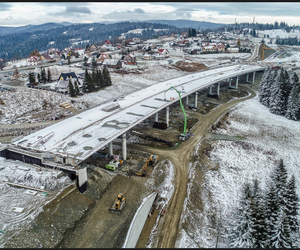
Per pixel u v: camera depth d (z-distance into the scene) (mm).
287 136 80812
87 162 58281
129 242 35562
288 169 65250
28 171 45938
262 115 96188
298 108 91375
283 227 38469
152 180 53406
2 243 32125
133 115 67438
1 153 49656
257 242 38250
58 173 45156
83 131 57500
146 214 43812
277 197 42406
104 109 71250
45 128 59844
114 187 48750
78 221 39344
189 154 65312
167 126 82125
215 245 40344
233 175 60562
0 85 95812
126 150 66438
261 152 72188
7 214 36625
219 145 72688
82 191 44375
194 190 51344
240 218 42156
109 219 40375
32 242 33375
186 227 42062
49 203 38844
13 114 77750
